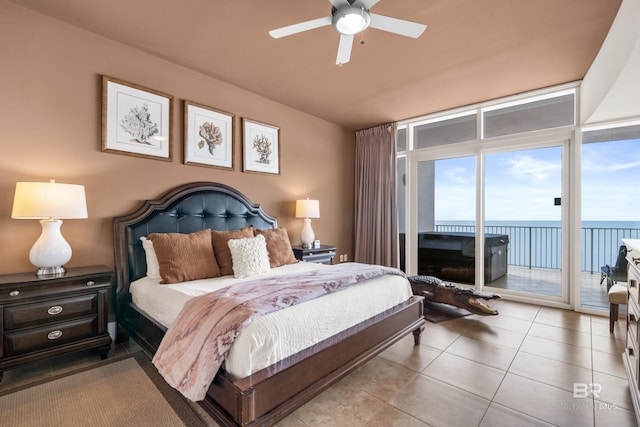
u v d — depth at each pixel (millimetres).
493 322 3188
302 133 4484
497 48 2729
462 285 4445
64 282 2148
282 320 1605
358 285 2268
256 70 3209
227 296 1777
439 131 4633
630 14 1975
